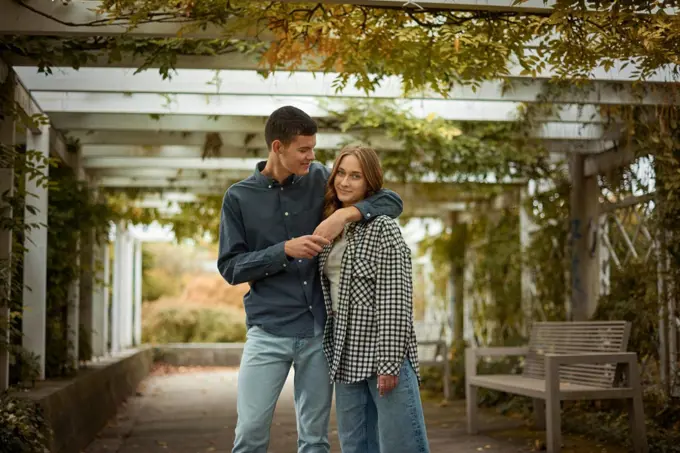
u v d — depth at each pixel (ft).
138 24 15.14
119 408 27.58
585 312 27.61
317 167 11.33
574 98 20.22
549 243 28.94
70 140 25.40
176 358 49.75
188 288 68.95
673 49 15.12
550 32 15.21
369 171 10.57
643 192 23.04
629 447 18.19
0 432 12.78
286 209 10.92
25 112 18.10
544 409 21.97
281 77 19.83
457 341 36.63
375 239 10.19
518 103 22.89
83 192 24.56
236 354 50.39
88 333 27.43
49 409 16.11
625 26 14.65
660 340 22.11
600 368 18.80
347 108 23.20
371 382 10.22
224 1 14.56
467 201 37.55
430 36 15.88
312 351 10.60
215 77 19.69
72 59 16.81
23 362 18.13
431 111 23.12
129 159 30.32
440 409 27.35
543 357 21.31
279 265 10.36
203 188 35.42
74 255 23.63
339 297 10.26
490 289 34.91
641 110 21.13
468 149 25.88
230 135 26.76
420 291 57.06
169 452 19.13
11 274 16.69
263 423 10.61
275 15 14.84
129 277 44.45
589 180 27.73
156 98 22.08
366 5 14.06
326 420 10.78
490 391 27.71
